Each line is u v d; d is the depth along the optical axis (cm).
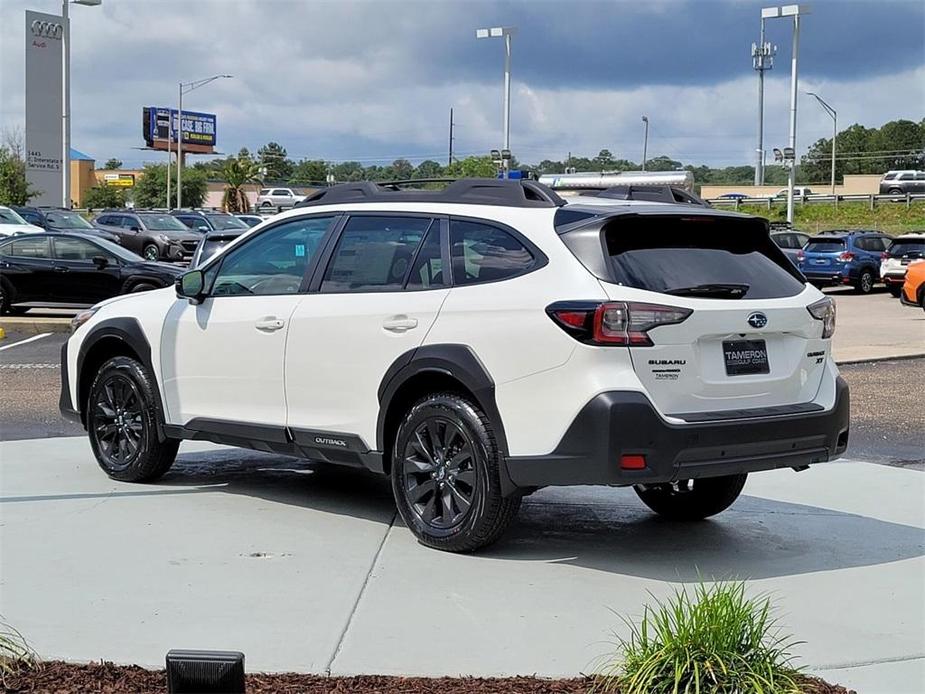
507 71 4550
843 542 683
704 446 584
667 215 612
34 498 759
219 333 751
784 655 472
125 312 816
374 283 683
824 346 654
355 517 722
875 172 13288
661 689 391
